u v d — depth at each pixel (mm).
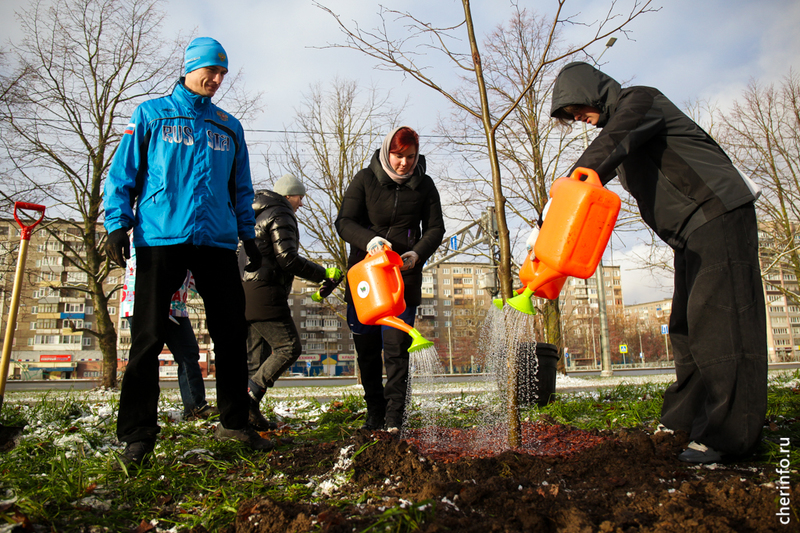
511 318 2350
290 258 3697
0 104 13797
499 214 2504
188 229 2559
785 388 4996
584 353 87562
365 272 2602
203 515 1804
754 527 1521
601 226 2121
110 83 14867
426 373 2461
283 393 10297
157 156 2592
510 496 1759
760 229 18609
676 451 2322
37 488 1992
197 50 2707
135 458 2299
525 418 3990
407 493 1921
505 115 2578
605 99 2574
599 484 1951
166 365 54719
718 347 2217
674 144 2428
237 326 2789
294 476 2291
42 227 14742
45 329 59406
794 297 18938
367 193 3543
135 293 2498
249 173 3113
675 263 2652
